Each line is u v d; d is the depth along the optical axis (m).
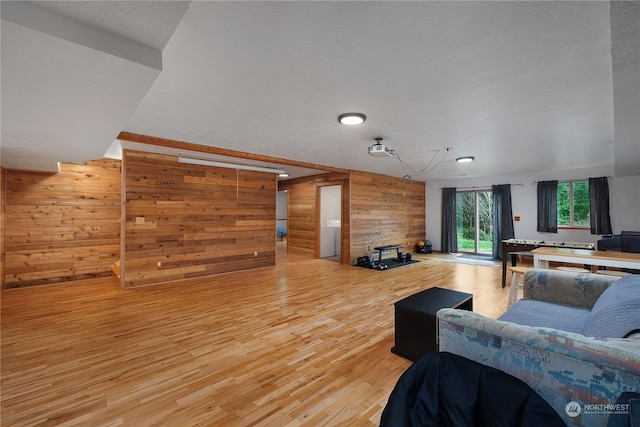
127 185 4.58
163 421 1.68
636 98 1.90
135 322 3.16
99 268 5.32
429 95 2.44
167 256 4.96
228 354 2.47
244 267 5.98
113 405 1.82
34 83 1.57
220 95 2.45
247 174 6.02
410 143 4.07
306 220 7.98
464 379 1.22
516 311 2.16
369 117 2.99
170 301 3.90
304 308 3.63
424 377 1.29
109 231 5.42
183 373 2.18
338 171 6.48
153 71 1.45
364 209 7.11
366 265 6.43
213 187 5.52
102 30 1.27
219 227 5.60
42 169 4.62
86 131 2.49
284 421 1.69
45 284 4.82
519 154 4.80
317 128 3.37
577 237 6.45
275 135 3.70
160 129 3.44
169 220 4.98
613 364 1.05
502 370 1.33
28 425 1.65
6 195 4.55
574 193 6.58
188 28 1.55
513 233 7.28
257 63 1.93
